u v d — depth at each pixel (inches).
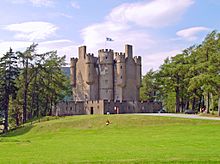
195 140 1626.5
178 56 4313.5
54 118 3528.5
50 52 4261.8
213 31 3437.5
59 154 1272.1
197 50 3841.0
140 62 4640.8
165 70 4347.9
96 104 3951.8
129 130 2426.2
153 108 4247.0
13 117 4439.0
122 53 4453.7
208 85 3196.4
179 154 1176.2
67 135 2386.8
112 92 4458.7
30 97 4266.7
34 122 3457.2
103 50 4483.3
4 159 1166.3
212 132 1999.3
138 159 1095.0
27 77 4045.3
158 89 4940.9
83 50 4539.9
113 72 4480.8
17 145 1675.7
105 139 1886.1
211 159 1059.3
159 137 1862.7
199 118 2778.1
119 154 1221.1
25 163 1073.5
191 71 3848.4
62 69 4879.4
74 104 4119.1
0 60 3599.9
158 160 1065.5
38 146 1603.1
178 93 4429.1
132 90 4512.8
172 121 2682.1
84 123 2903.5
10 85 3597.4
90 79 4416.8
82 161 1085.1
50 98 4424.2
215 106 4495.6
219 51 3378.4
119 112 3961.6
